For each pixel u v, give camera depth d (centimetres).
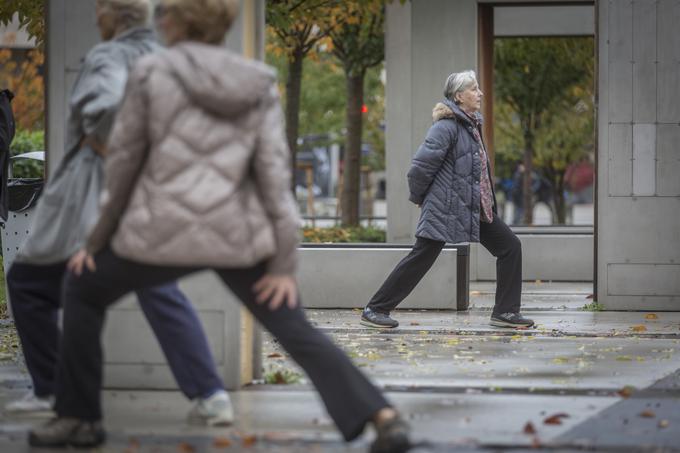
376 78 5106
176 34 841
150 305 1014
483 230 1778
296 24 3005
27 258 970
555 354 1462
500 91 4369
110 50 955
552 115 4725
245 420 1024
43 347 1026
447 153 1738
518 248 1769
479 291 2452
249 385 1202
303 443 929
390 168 2761
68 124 966
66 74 1174
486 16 2728
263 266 834
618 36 2050
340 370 837
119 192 826
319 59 3628
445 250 2067
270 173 812
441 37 2656
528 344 1573
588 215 8612
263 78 816
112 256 845
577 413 1059
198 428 992
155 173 809
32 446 912
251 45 1177
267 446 920
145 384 1158
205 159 809
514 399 1131
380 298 1777
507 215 7669
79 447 906
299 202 7169
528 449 912
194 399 1012
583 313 2019
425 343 1591
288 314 841
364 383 841
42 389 1032
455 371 1313
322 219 4784
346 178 3603
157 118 809
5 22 2455
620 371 1315
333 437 947
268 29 3103
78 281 866
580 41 4241
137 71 816
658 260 2059
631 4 2042
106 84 936
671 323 1850
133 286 852
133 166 823
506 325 1780
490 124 2778
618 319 1916
